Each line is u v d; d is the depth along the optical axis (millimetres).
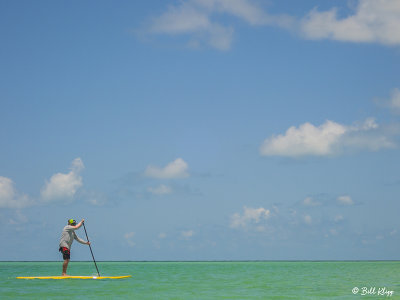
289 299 17922
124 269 56000
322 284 26250
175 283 26562
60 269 55344
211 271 47844
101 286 23375
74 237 28734
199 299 17812
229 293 20359
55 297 18219
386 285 25359
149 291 21016
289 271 47844
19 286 23078
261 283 27047
